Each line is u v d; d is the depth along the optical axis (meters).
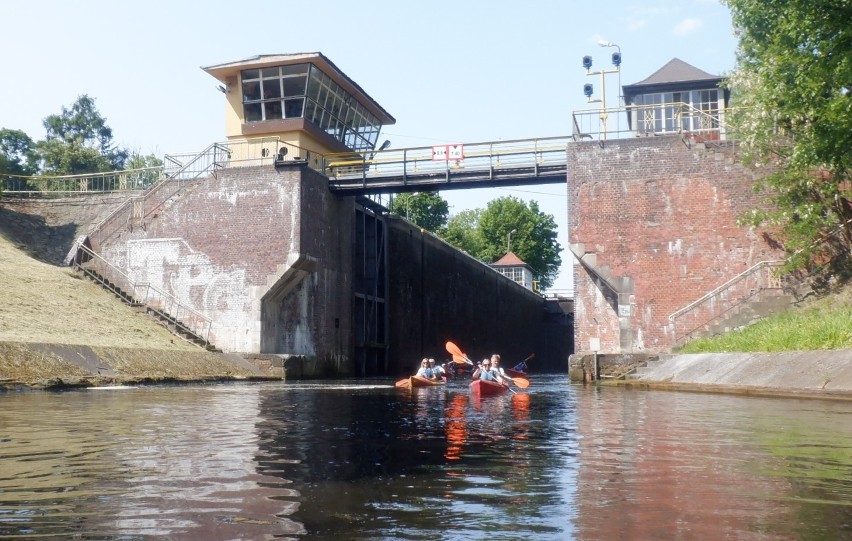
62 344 23.42
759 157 27.61
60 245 39.34
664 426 10.59
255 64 39.56
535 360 81.06
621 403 16.02
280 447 8.31
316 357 37.44
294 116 40.00
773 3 20.28
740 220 28.42
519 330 74.88
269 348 36.41
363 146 47.25
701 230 29.44
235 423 11.30
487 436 9.51
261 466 6.86
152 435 9.53
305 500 5.31
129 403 15.53
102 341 27.28
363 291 43.34
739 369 19.92
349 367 41.12
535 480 6.13
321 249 38.06
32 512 4.94
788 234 27.62
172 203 37.78
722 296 28.73
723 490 5.65
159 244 37.69
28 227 40.06
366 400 18.00
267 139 37.31
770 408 13.51
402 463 7.09
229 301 36.34
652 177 30.09
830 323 18.61
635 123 35.09
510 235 94.06
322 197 38.19
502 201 97.06
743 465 6.86
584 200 30.66
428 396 20.03
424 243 52.12
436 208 93.44
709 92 34.38
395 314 47.41
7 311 26.41
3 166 44.94
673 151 30.00
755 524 4.56
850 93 18.56
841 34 17.88
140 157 80.88
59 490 5.70
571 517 4.78
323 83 40.97
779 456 7.43
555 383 31.89
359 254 43.38
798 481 6.02
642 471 6.56
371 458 7.43
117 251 38.28
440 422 11.66
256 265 36.16
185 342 34.16
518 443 8.72
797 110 20.50
